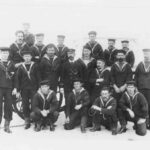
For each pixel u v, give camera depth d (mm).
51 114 7852
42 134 7539
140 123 7516
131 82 7613
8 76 7746
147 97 7977
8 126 7711
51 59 8391
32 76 8086
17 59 8773
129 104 7688
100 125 8000
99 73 8289
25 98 8086
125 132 7766
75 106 8031
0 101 7734
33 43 9789
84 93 8055
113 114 7605
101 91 7812
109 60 9344
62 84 8703
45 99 7840
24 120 8609
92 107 7719
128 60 9273
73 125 7973
